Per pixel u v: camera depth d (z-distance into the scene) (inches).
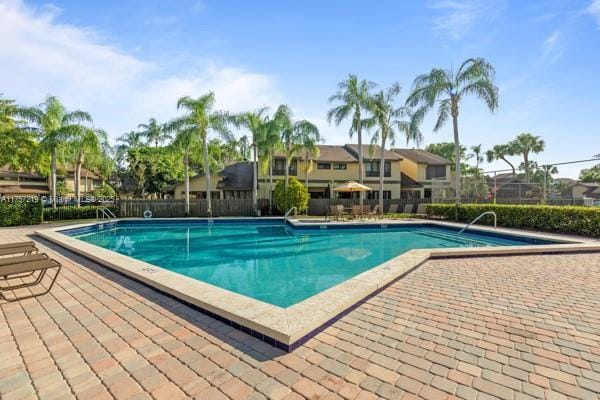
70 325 137.6
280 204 901.8
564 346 117.7
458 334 128.5
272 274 293.6
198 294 163.0
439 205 709.3
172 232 602.5
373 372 100.8
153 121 1246.9
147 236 550.0
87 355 111.7
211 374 100.0
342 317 147.1
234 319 135.9
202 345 119.6
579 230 434.6
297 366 104.7
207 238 523.5
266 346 119.0
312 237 530.3
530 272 230.8
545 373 100.0
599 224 409.4
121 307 160.2
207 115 816.9
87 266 251.0
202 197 1112.8
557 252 301.6
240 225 719.1
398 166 1174.3
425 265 253.3
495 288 191.8
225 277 283.3
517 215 529.0
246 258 366.3
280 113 884.6
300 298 225.9
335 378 97.7
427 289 190.2
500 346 118.0
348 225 600.1
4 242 378.3
